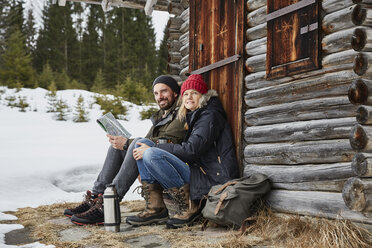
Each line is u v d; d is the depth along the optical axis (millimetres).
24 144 10055
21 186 6031
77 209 4066
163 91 4398
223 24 4605
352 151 2934
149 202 3707
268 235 3086
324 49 3234
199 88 4023
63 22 40812
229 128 4062
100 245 2984
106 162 4117
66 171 7129
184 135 4125
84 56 38719
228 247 2811
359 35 2668
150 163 3504
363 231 2721
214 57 4801
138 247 2914
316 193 3221
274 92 3748
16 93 18578
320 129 3211
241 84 4180
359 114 2635
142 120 15875
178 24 6535
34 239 3236
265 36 3990
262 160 3816
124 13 42375
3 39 27906
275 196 3586
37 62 38188
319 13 3268
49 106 16469
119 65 36500
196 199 3697
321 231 2779
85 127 13500
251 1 4188
